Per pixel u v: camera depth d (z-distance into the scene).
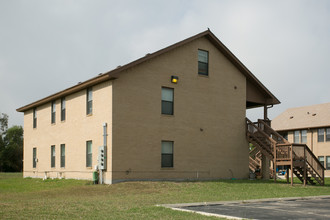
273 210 12.80
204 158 26.11
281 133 52.16
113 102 22.23
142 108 23.41
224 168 27.11
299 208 13.42
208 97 26.80
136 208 12.70
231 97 28.08
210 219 10.62
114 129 22.12
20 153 80.44
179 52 25.53
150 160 23.45
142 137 23.22
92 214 11.51
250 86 29.81
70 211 12.09
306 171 25.47
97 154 23.41
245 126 28.64
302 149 25.70
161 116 24.23
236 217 11.01
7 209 12.50
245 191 19.48
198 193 18.25
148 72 23.84
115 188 19.84
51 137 29.97
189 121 25.61
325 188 22.41
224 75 27.89
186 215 11.36
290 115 52.88
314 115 49.31
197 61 26.50
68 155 27.12
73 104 26.84
